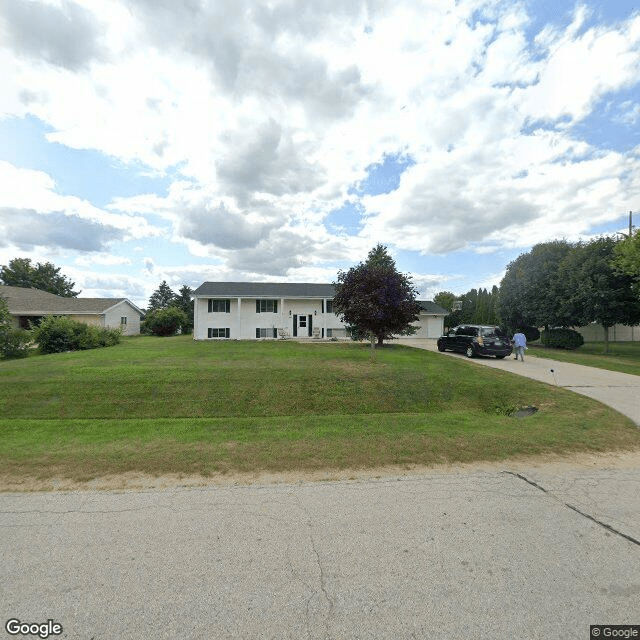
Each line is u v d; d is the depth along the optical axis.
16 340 16.94
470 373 11.60
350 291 12.67
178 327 36.38
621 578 2.41
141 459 4.72
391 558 2.62
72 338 18.34
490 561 2.58
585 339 31.66
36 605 2.17
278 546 2.77
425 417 7.28
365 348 18.48
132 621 2.06
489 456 4.89
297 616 2.09
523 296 24.42
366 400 9.27
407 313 12.92
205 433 6.07
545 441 5.50
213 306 28.75
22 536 2.91
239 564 2.55
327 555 2.65
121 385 9.47
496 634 1.96
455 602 2.19
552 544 2.81
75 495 3.69
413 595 2.25
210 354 15.02
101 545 2.78
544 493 3.76
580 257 20.58
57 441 5.74
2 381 9.66
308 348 18.16
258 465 4.53
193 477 4.16
